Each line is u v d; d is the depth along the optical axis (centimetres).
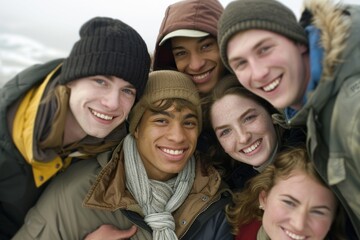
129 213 175
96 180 167
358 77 117
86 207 169
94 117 156
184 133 174
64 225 170
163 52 208
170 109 172
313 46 127
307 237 153
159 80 174
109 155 180
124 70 151
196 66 193
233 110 174
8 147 154
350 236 159
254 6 128
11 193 164
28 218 172
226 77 187
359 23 121
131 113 178
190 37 191
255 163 178
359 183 123
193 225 180
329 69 119
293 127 154
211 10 192
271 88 133
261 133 174
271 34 127
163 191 179
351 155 118
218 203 186
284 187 156
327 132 127
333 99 123
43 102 154
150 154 177
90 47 151
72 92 156
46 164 162
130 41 154
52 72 163
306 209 151
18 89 156
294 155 160
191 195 186
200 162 196
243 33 130
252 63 129
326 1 126
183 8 192
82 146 173
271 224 160
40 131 152
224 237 179
